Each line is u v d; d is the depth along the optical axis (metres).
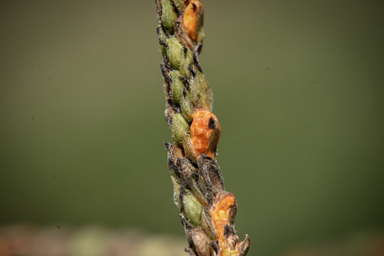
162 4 0.11
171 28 0.11
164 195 0.37
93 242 0.25
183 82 0.11
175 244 0.25
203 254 0.11
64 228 0.28
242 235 0.36
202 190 0.11
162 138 0.39
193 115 0.11
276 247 0.36
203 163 0.11
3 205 0.37
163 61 0.11
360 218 0.37
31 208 0.37
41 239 0.26
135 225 0.36
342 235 0.35
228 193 0.11
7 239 0.26
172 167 0.11
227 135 0.40
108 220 0.37
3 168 0.39
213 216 0.11
